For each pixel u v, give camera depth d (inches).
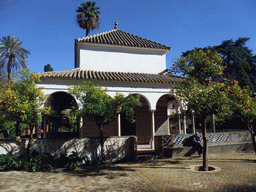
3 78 1221.1
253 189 214.2
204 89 302.8
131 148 417.1
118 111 364.5
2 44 1180.5
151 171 316.5
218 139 490.9
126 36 712.4
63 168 354.6
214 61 313.6
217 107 295.7
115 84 485.1
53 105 599.8
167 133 613.6
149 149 511.2
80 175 305.1
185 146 443.5
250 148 498.0
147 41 693.3
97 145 398.6
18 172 326.6
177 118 366.6
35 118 341.1
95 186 249.6
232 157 405.4
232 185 230.4
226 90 299.3
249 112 347.6
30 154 366.3
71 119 365.1
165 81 499.2
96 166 369.4
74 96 458.9
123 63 627.8
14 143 372.8
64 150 384.5
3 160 337.7
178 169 322.7
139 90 495.8
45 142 381.4
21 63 1208.2
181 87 315.0
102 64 612.4
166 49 652.1
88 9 1167.6
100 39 629.6
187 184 243.1
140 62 640.4
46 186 251.8
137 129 593.9
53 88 451.8
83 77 458.3
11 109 311.9
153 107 498.6
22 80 343.3
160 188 233.8
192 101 296.7
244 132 528.1
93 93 338.6
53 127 624.4
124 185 250.7
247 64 1187.9
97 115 350.3
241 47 1263.5
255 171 289.7
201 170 319.6
